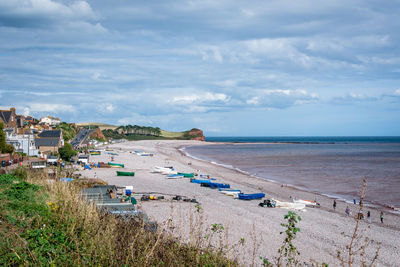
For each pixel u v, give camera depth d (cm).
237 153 15800
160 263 742
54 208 1160
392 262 2195
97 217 1062
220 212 3350
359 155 14275
